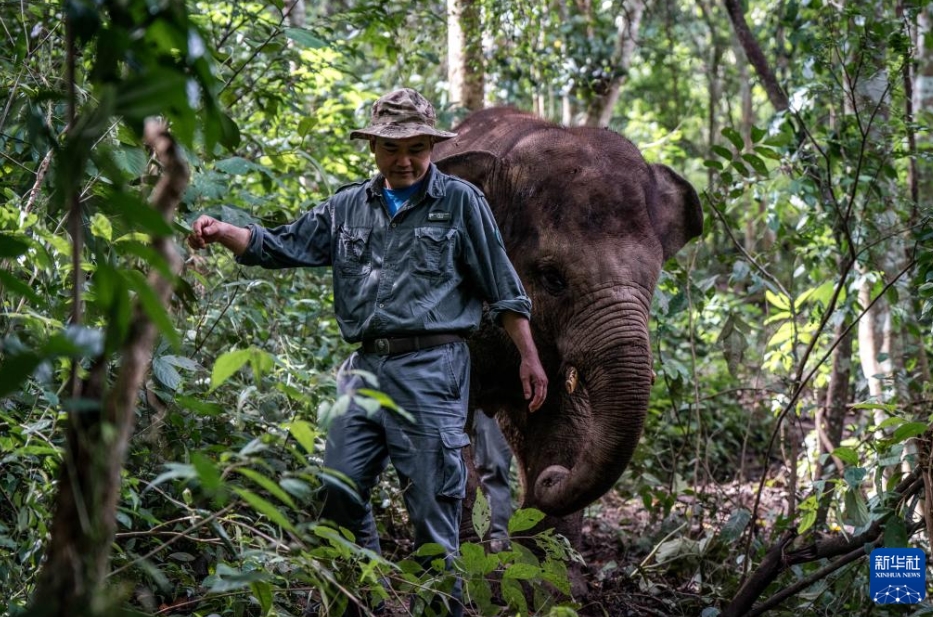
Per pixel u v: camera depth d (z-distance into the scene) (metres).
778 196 6.13
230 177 5.36
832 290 6.01
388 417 3.66
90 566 1.54
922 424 3.51
